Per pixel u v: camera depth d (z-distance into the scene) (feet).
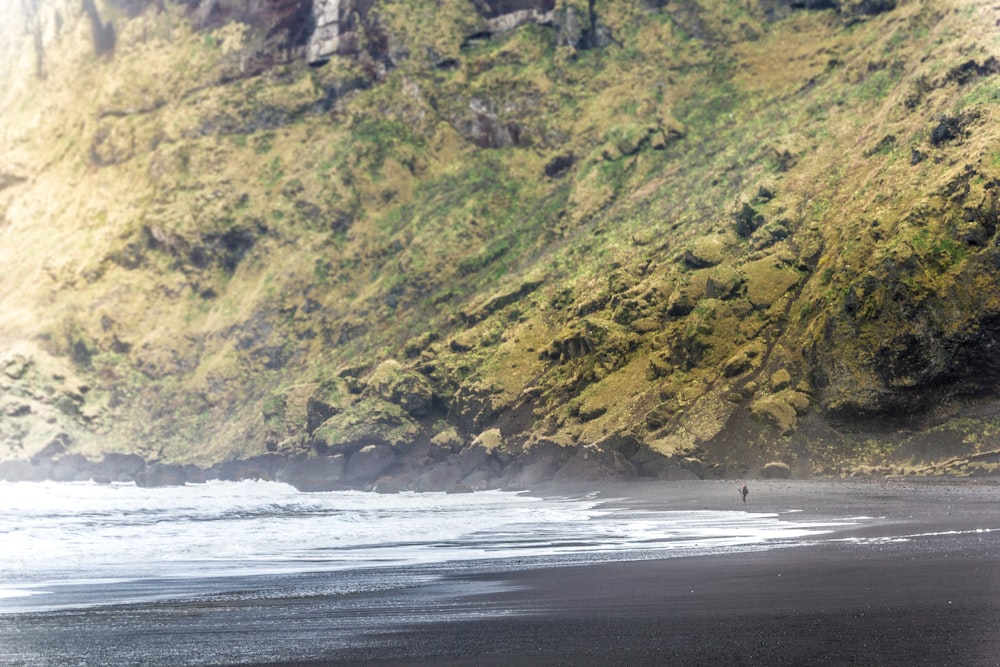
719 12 517.55
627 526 171.53
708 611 88.07
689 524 168.66
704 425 281.95
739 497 217.36
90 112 622.54
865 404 256.73
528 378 357.61
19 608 103.91
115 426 492.13
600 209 448.24
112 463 464.65
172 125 585.22
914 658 69.56
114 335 518.37
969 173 266.36
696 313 311.47
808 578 100.32
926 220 266.77
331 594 108.47
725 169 393.09
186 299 526.98
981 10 363.35
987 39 335.67
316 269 503.61
